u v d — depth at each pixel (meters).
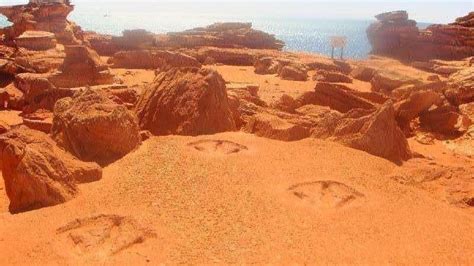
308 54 62.59
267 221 13.71
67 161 16.73
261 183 16.30
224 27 66.44
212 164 17.62
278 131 21.83
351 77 48.31
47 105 26.30
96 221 13.60
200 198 14.94
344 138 21.50
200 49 56.12
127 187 15.77
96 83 35.53
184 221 13.55
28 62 39.59
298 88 40.78
